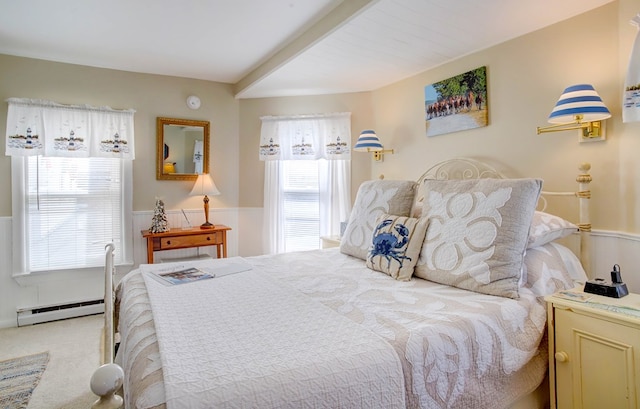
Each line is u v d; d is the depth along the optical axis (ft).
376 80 10.71
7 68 9.83
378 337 3.59
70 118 10.34
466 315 4.22
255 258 7.72
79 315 10.59
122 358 4.00
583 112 5.54
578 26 6.57
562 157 6.79
